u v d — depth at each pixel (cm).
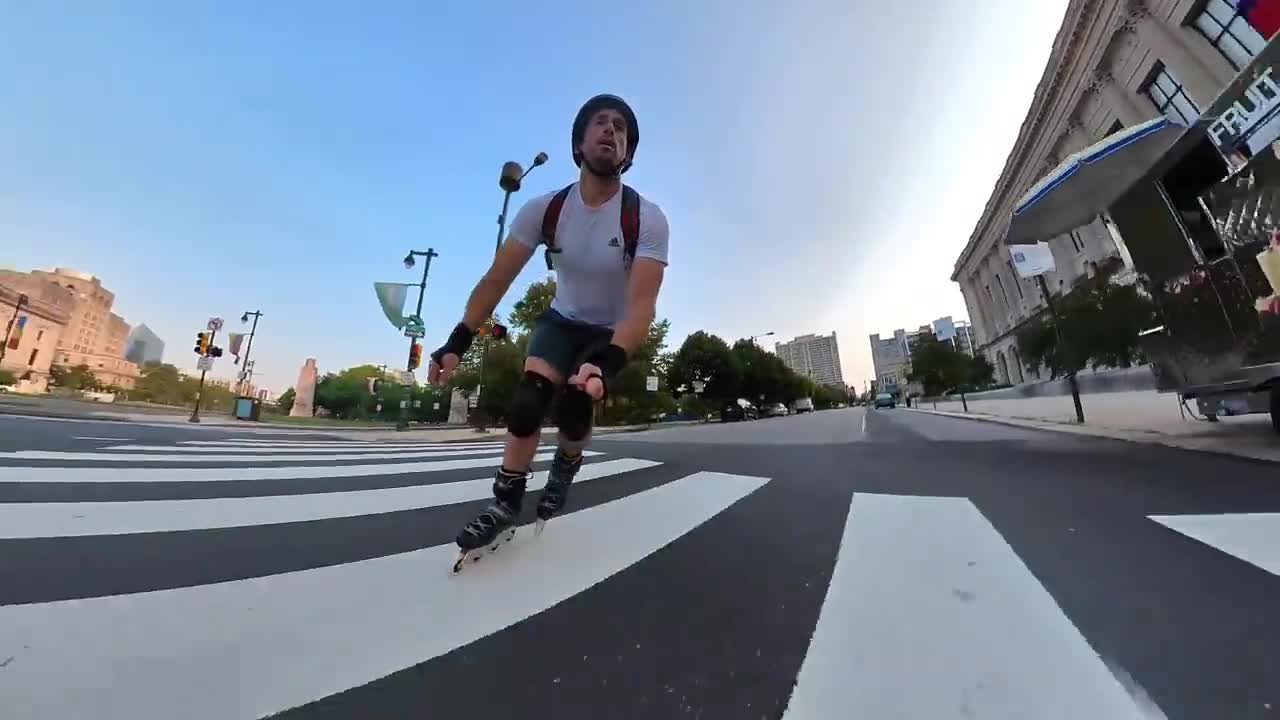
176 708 84
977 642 111
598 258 192
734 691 94
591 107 196
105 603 125
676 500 280
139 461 399
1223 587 142
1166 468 362
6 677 90
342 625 118
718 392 4094
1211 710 86
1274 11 626
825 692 93
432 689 94
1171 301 506
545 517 204
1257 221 402
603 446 701
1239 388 451
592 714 87
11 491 263
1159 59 1959
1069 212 632
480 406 1966
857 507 255
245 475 351
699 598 139
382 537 197
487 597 138
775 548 186
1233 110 402
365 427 2191
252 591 137
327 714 85
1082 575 154
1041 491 292
